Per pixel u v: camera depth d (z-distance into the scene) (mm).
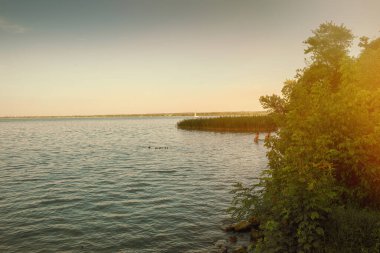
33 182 26750
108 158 42531
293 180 9891
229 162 37625
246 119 86750
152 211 18359
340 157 12461
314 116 12906
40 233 15000
